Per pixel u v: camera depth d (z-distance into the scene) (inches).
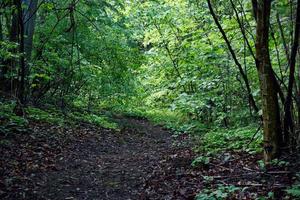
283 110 273.1
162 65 709.3
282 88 307.4
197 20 591.8
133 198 242.7
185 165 304.8
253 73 431.5
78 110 664.4
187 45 577.9
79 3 558.9
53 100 627.2
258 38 252.5
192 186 244.8
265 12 246.2
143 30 757.9
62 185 262.5
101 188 263.7
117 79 674.2
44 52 532.1
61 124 472.7
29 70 470.6
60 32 569.9
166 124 709.9
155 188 254.5
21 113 434.3
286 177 227.6
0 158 288.5
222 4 438.3
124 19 726.5
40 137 382.0
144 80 809.5
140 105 964.0
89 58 627.2
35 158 312.5
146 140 526.3
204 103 535.5
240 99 492.1
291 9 250.1
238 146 339.3
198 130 556.1
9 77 434.6
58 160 326.6
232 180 242.2
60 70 590.2
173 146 449.1
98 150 404.5
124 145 463.8
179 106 586.6
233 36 430.3
